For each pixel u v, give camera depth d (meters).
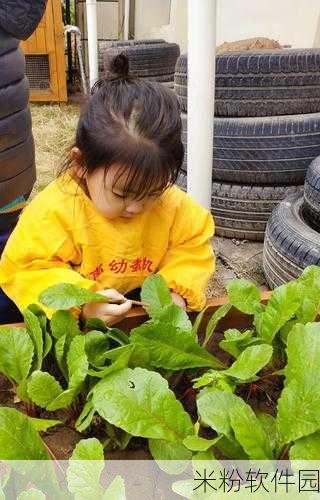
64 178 0.93
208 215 1.06
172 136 0.82
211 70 1.38
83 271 0.99
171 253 1.04
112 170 0.81
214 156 1.92
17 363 0.75
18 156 1.39
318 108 1.92
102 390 0.63
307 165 1.89
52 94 4.50
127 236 0.95
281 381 0.84
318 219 1.57
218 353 0.89
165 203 0.99
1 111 1.28
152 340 0.72
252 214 1.95
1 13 1.18
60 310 0.79
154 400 0.62
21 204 1.48
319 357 0.63
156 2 5.55
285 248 1.48
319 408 0.60
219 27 3.77
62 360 0.77
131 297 1.12
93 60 3.54
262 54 1.84
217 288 1.71
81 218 0.93
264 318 0.79
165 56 3.77
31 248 0.92
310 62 1.83
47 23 4.27
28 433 0.62
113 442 0.74
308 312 0.80
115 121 0.81
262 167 1.88
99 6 6.07
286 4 3.42
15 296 0.95
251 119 1.86
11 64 1.28
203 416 0.60
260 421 0.69
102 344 0.76
